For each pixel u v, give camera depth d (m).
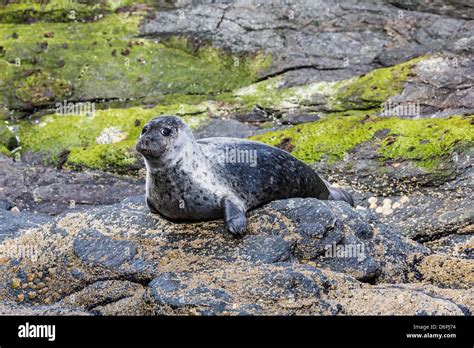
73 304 8.86
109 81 16.38
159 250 9.09
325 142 13.46
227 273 8.20
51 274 9.30
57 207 13.02
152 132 8.96
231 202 9.11
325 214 9.16
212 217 9.36
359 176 12.82
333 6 17.59
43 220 11.18
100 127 15.12
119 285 8.84
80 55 16.80
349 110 15.26
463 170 12.30
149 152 8.88
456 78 14.95
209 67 17.09
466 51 16.06
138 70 16.69
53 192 13.34
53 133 15.05
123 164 13.99
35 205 13.05
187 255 8.95
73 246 9.36
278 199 9.73
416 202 12.18
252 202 9.51
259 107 15.70
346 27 17.31
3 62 16.28
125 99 16.20
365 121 13.84
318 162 13.20
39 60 16.50
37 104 15.77
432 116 14.48
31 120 15.59
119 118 15.30
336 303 7.91
